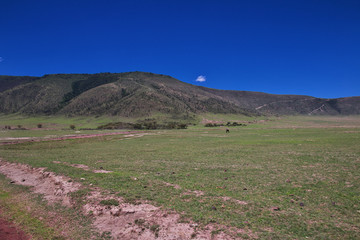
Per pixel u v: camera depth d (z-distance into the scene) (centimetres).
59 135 8375
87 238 1048
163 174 2041
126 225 1102
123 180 1725
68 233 1102
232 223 1040
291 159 2684
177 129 12631
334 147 3572
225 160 2788
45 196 1575
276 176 1908
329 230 974
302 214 1131
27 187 1797
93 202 1341
